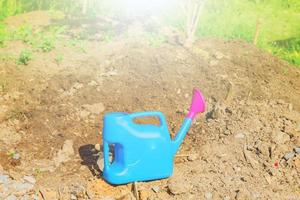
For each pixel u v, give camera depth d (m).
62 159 1.54
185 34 2.24
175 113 1.77
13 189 1.38
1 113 1.72
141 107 1.78
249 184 1.42
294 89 1.93
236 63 2.03
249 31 2.56
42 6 2.71
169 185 1.37
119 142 1.34
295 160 1.50
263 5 2.99
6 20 2.45
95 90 1.84
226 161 1.51
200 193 1.38
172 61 1.99
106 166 1.38
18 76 1.90
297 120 1.66
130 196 1.37
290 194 1.40
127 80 1.89
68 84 1.86
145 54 2.02
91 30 2.32
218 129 1.65
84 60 2.02
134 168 1.37
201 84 1.88
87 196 1.37
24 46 2.14
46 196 1.36
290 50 2.43
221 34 2.45
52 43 2.14
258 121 1.65
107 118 1.33
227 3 2.95
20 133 1.64
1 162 1.50
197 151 1.57
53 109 1.74
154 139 1.37
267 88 1.89
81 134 1.66
